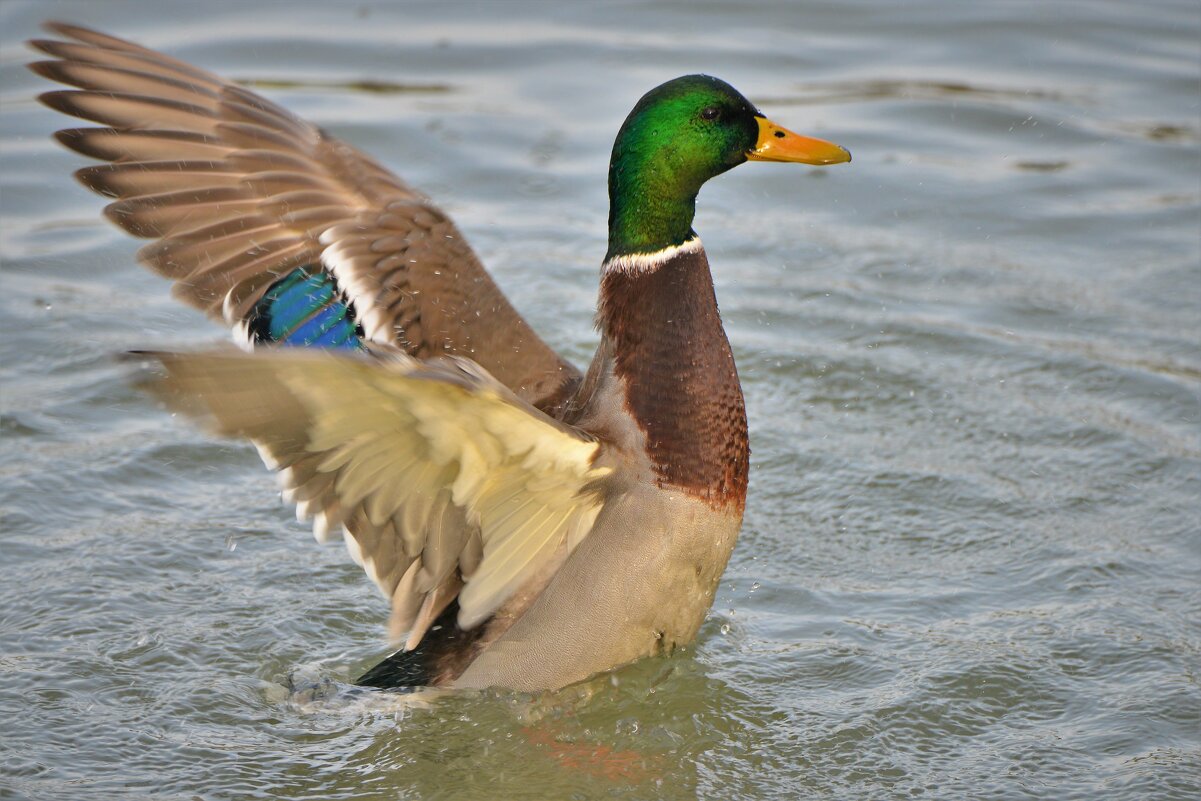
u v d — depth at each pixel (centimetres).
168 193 926
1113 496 1133
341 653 958
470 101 1734
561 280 1430
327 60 1806
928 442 1210
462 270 938
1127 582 1025
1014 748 864
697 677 927
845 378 1295
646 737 872
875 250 1508
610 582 839
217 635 964
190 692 909
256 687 921
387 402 704
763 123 916
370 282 913
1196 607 994
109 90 947
